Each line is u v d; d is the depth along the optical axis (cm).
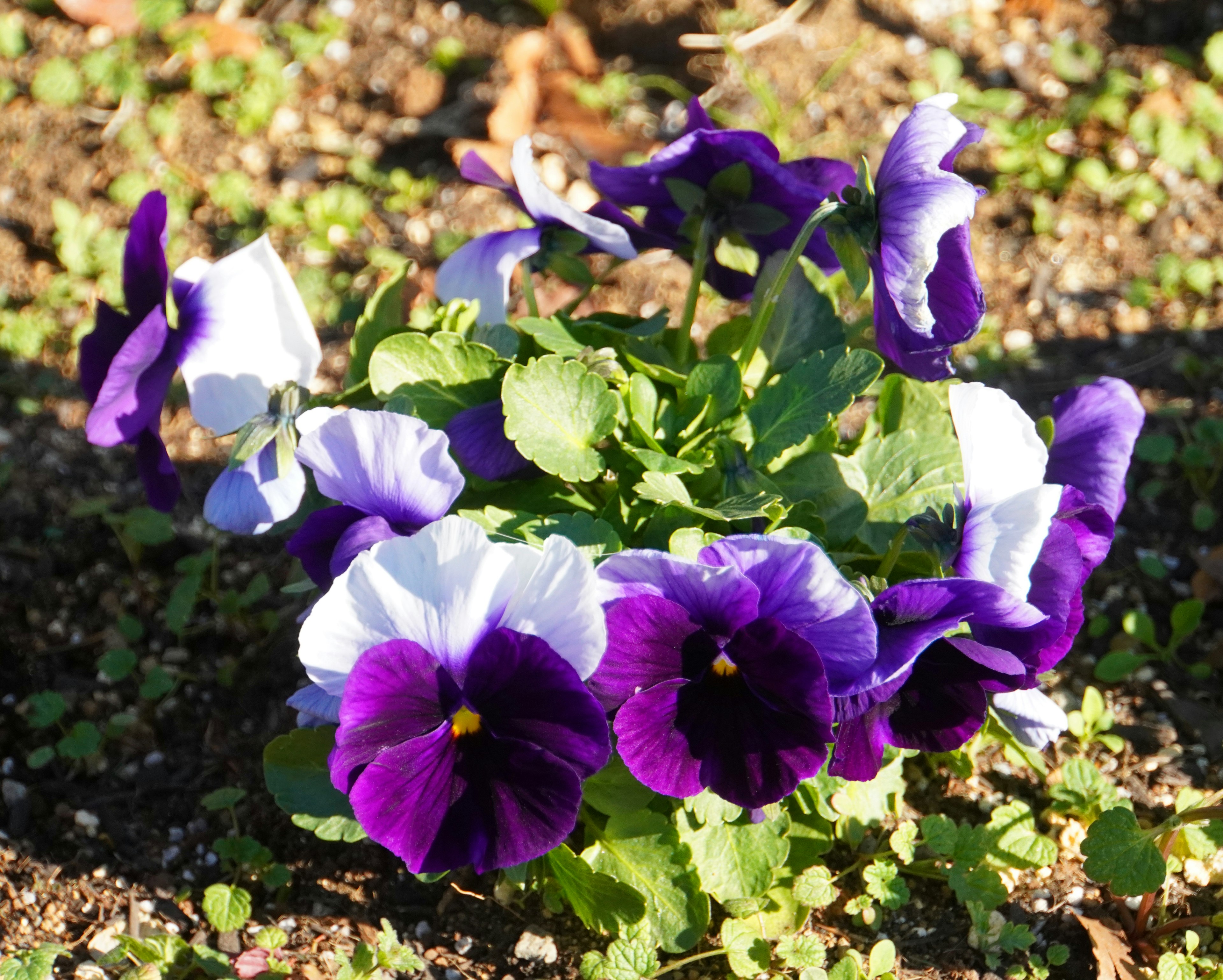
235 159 115
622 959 82
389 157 116
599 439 81
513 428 81
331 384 100
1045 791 88
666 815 84
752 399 85
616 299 102
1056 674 91
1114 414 83
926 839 84
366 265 106
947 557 80
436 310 87
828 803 85
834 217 82
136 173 112
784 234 86
